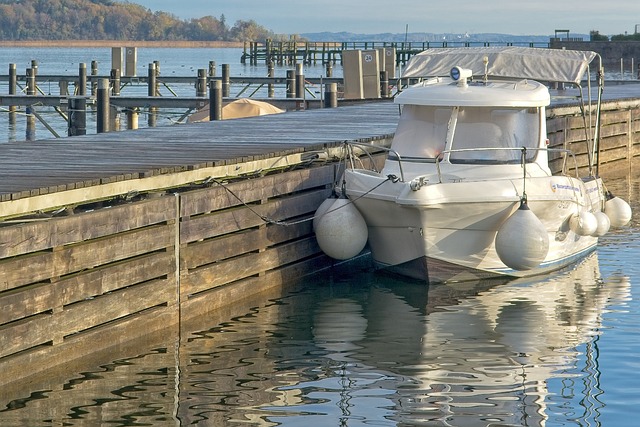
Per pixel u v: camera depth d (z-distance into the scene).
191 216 17.64
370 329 17.22
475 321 17.72
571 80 22.23
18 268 14.12
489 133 20.56
